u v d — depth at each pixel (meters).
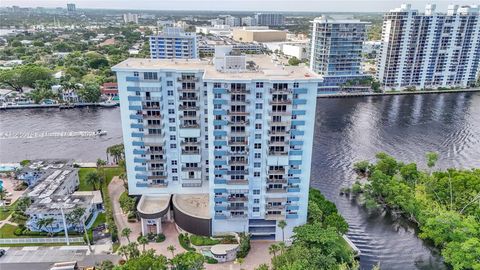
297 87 85.94
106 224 107.12
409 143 175.25
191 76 97.00
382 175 126.00
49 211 103.31
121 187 127.50
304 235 90.81
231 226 100.50
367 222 116.19
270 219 98.44
